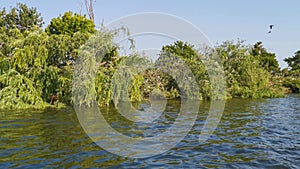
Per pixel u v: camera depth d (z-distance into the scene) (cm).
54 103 1775
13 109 1636
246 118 1488
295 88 4012
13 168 648
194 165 696
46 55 1766
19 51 1720
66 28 2889
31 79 1744
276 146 890
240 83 3031
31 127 1123
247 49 3164
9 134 992
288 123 1334
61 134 1005
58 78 1791
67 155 754
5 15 3956
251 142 941
